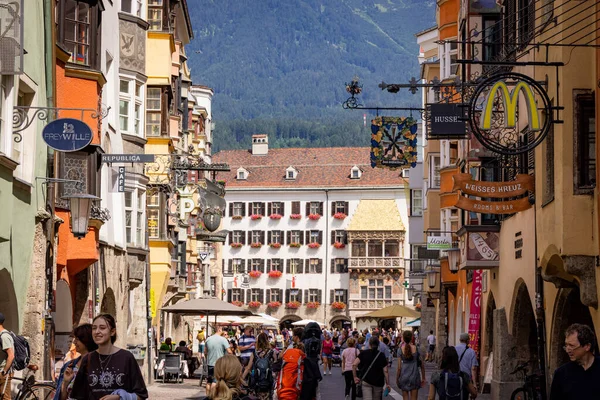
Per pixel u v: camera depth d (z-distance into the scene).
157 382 59.69
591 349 15.77
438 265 84.06
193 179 85.62
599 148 27.86
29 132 33.47
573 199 29.02
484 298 51.91
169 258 67.12
